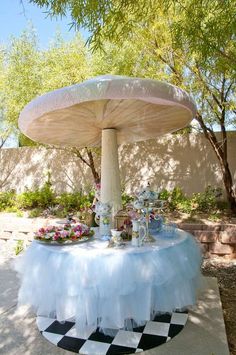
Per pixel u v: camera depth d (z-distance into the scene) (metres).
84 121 2.86
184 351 2.12
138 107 2.53
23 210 6.94
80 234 2.64
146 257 2.32
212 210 5.70
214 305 2.85
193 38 2.54
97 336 2.32
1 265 4.36
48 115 2.60
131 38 4.19
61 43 5.82
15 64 5.99
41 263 2.48
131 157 6.70
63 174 7.36
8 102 6.00
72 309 2.30
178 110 2.70
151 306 2.32
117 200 3.02
